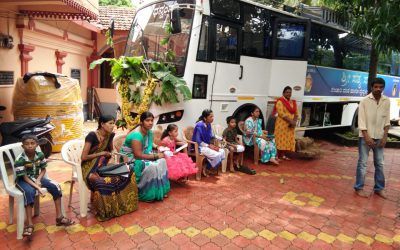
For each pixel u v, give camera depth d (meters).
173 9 5.70
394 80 12.71
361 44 10.23
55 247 3.45
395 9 5.88
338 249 3.65
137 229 3.89
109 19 12.38
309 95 8.52
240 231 3.94
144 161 4.68
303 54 7.28
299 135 8.34
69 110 7.25
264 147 6.73
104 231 3.81
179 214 4.32
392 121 13.70
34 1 6.60
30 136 3.60
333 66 9.33
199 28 5.95
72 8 7.41
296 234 3.94
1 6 7.08
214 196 4.99
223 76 6.52
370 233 4.05
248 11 6.89
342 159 7.75
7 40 7.34
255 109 6.60
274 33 7.38
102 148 4.17
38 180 3.65
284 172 6.40
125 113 6.19
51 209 4.32
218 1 6.25
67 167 6.12
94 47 12.12
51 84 7.06
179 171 5.00
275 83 7.50
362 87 10.77
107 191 4.04
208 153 5.58
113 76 6.26
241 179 5.84
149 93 5.79
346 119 10.41
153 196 4.63
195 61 5.98
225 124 6.71
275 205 4.76
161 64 5.83
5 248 3.40
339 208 4.76
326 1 9.22
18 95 6.93
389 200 5.16
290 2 11.38
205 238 3.75
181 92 5.61
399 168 7.18
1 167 3.60
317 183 5.82
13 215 4.02
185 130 5.86
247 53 6.97
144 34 6.76
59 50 9.92
